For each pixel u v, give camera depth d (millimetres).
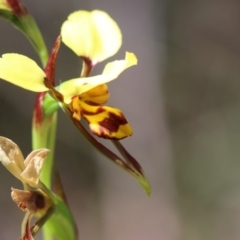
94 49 252
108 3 522
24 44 515
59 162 535
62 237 249
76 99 242
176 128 533
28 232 242
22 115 528
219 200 511
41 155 238
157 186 522
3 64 234
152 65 526
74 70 513
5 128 522
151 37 527
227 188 514
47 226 249
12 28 513
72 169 535
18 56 235
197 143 532
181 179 523
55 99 241
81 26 252
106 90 246
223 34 560
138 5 523
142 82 526
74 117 241
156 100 528
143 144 527
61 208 247
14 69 235
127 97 526
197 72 546
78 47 252
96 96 245
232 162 522
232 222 499
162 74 533
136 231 507
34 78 237
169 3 533
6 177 520
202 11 554
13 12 255
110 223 517
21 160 239
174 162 526
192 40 544
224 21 559
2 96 522
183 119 537
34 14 510
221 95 547
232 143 528
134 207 520
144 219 513
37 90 238
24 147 528
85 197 529
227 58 560
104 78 238
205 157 527
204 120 538
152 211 515
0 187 516
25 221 242
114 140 246
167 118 533
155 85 528
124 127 244
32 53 517
